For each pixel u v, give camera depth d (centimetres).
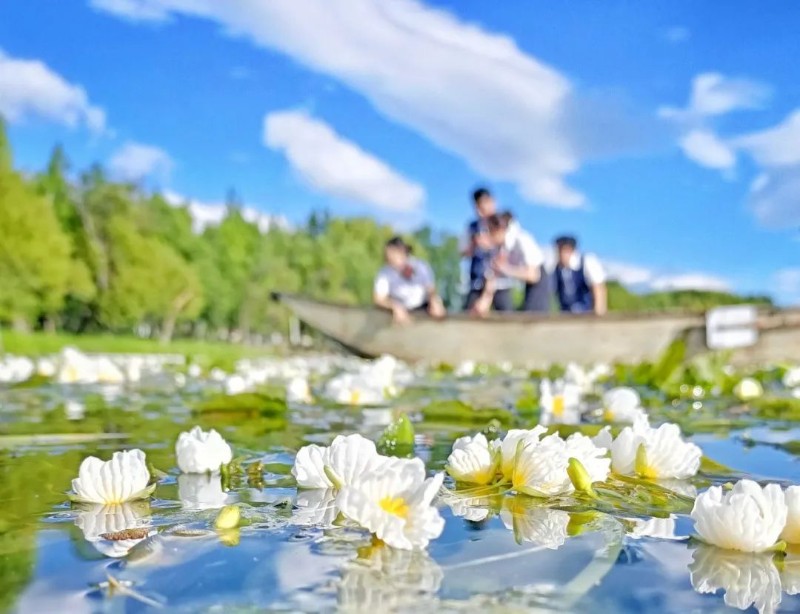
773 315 770
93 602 81
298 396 378
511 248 985
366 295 5759
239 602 80
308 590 83
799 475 166
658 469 157
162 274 3772
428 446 212
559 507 127
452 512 122
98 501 133
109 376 568
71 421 285
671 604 81
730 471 170
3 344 1903
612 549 101
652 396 421
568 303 1016
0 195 2878
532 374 724
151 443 224
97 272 3659
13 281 2847
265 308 4950
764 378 583
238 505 130
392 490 101
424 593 83
